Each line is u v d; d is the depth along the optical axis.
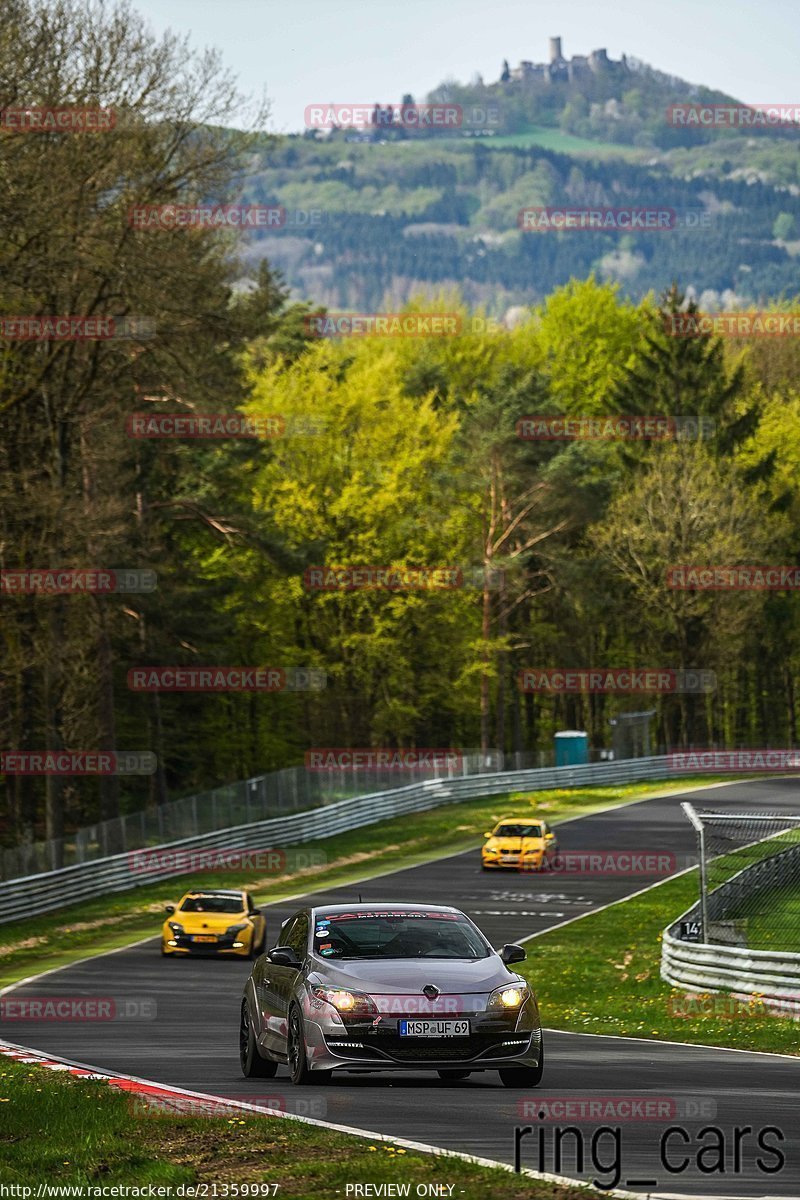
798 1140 40.38
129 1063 61.66
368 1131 40.62
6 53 145.12
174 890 173.62
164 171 163.38
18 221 147.88
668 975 101.81
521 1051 50.25
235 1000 97.06
